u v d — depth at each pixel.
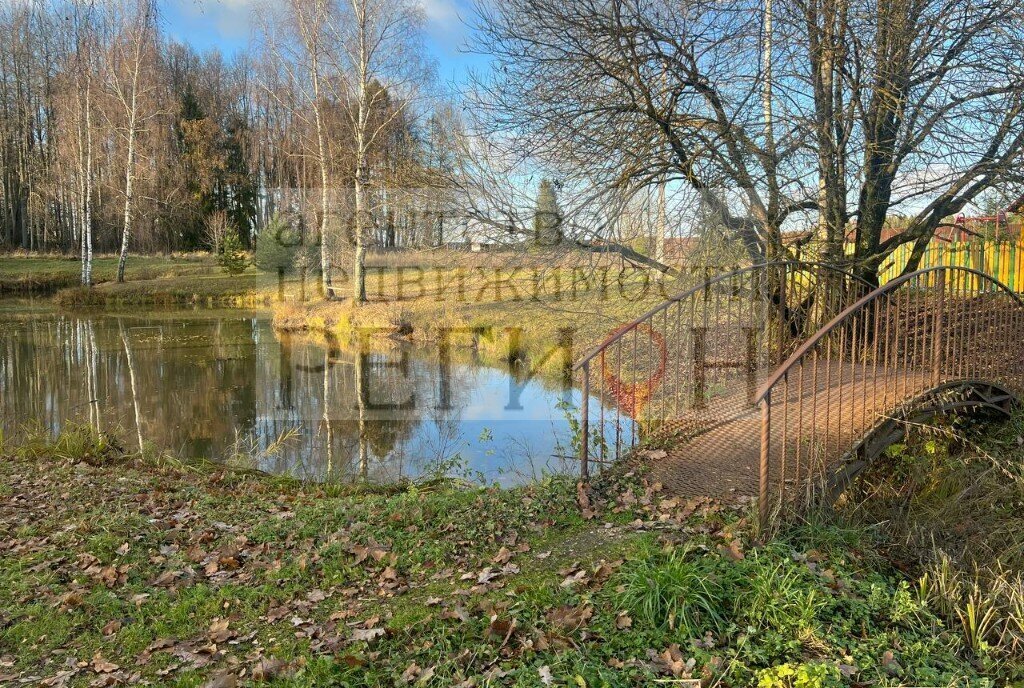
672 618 3.38
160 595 4.44
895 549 4.57
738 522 4.40
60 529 5.66
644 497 5.20
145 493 6.82
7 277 35.25
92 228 45.19
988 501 5.38
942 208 8.32
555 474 6.33
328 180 25.73
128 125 37.12
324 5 23.00
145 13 33.00
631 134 9.04
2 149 46.50
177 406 12.62
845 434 5.38
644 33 8.45
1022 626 3.66
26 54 44.97
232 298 31.27
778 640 3.24
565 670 3.08
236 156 48.16
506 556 4.53
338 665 3.32
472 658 3.25
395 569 4.58
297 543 5.25
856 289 8.48
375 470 8.47
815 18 7.65
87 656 3.76
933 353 6.07
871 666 3.12
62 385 14.42
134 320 25.69
